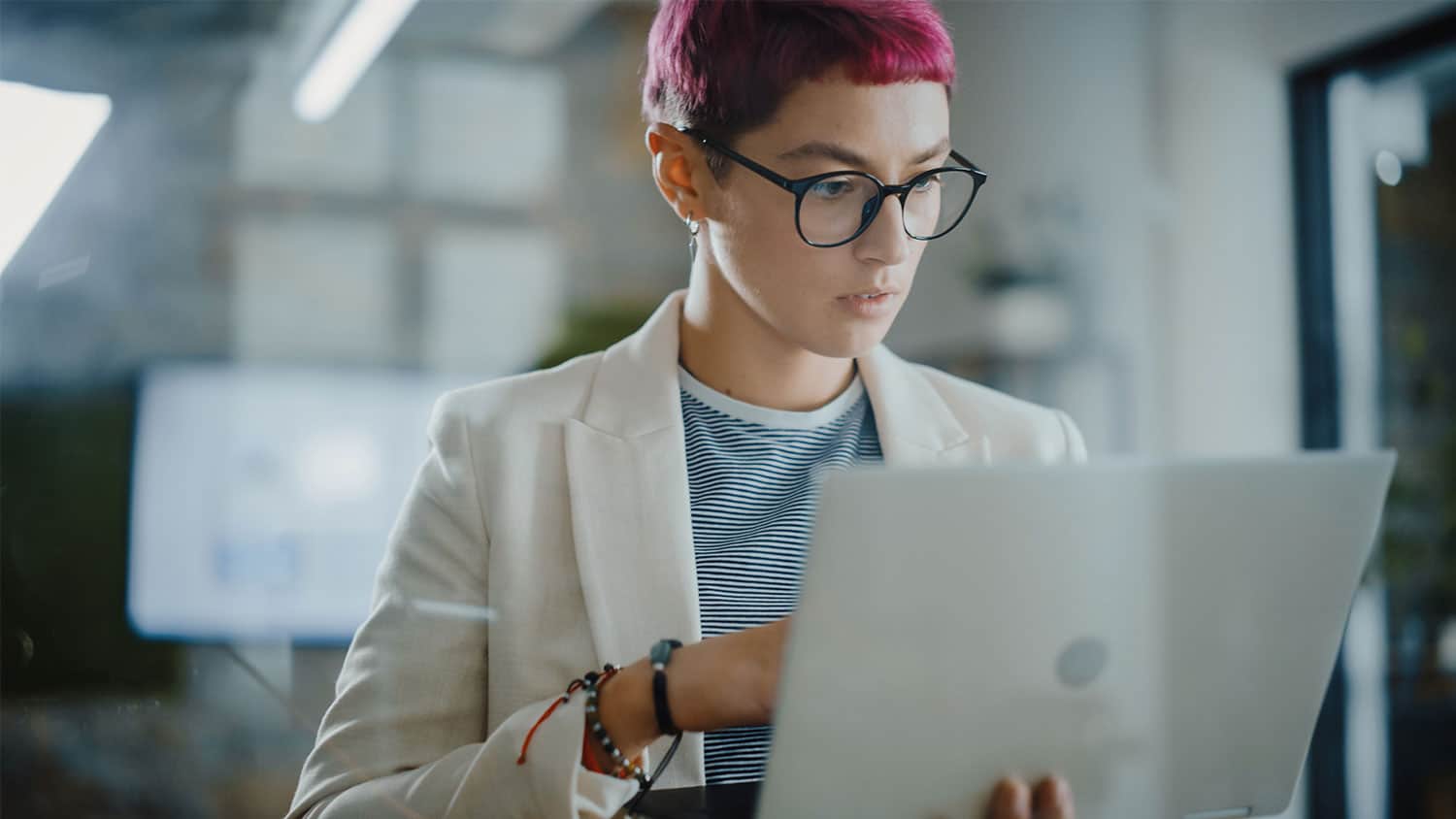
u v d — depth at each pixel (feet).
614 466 2.83
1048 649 1.94
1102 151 9.14
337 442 9.39
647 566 2.74
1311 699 2.23
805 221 2.54
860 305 2.61
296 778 5.32
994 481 1.81
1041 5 9.43
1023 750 2.00
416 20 10.23
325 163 9.98
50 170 6.19
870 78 2.49
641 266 10.87
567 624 2.76
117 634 7.07
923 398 3.14
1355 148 8.36
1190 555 2.00
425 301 10.37
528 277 10.33
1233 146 8.64
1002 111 9.64
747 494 2.87
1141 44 9.00
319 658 5.87
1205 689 2.10
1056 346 9.29
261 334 9.55
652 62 2.84
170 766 5.37
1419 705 7.93
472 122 10.50
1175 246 8.87
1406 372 8.20
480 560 2.81
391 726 2.66
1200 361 8.75
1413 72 8.03
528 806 2.20
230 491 8.84
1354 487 2.10
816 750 1.88
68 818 5.48
